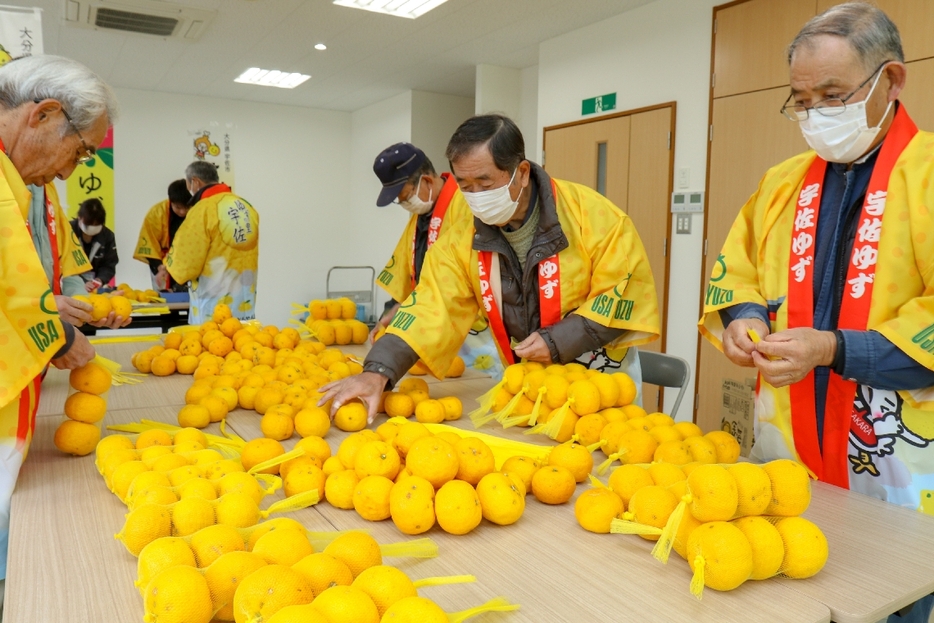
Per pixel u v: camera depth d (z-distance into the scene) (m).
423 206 2.46
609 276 1.57
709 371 3.88
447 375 1.93
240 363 1.74
